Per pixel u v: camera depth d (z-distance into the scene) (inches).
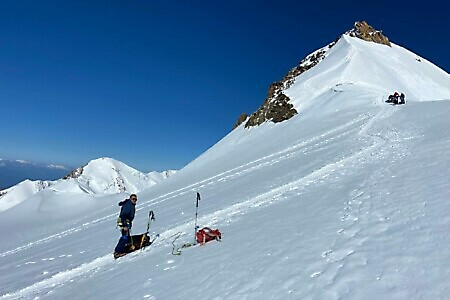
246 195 682.8
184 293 292.4
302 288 239.8
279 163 1054.4
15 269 683.4
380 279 224.4
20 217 2637.8
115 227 873.5
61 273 509.7
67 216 2504.9
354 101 1945.1
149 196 1561.3
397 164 536.1
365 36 3686.0
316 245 302.7
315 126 1680.6
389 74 2792.8
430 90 2923.2
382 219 322.0
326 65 2856.8
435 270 217.6
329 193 471.5
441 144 595.2
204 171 1753.2
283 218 414.6
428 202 332.2
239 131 2684.5
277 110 2367.1
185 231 532.7
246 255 332.2
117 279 395.2
